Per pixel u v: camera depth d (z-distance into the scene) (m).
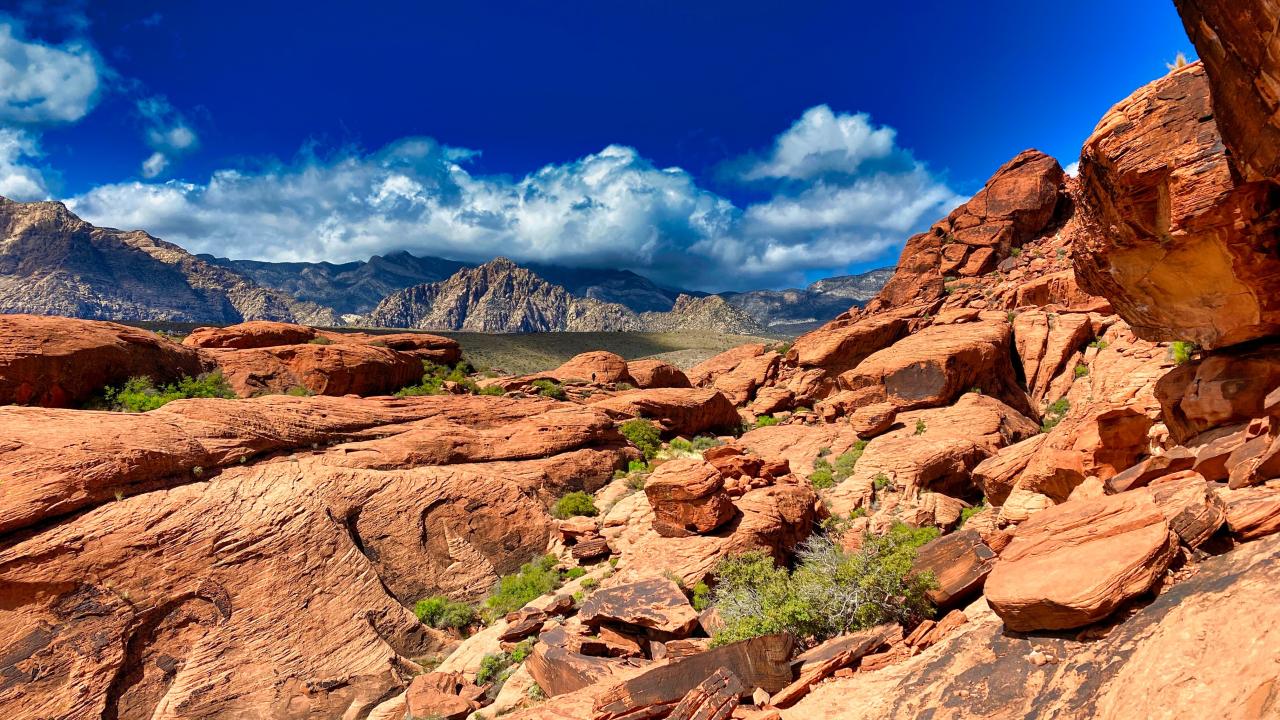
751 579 19.47
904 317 63.22
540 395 53.16
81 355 31.94
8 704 18.58
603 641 18.05
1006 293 60.72
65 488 22.31
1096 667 7.26
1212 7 7.32
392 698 21.50
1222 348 13.13
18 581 20.22
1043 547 9.27
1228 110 8.41
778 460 32.56
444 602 27.55
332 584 24.75
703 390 57.09
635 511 32.06
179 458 26.14
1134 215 11.37
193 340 44.50
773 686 11.77
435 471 32.91
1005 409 46.50
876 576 13.61
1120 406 17.72
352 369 44.50
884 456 39.25
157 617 21.48
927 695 8.89
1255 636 5.68
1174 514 8.90
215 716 20.11
